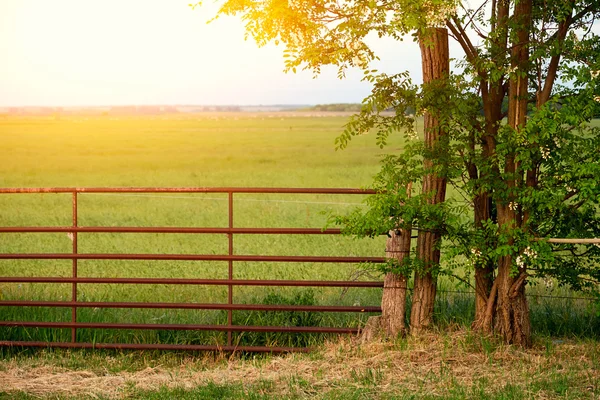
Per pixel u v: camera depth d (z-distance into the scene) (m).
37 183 35.09
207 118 183.62
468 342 6.88
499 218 6.90
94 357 7.39
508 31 6.77
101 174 40.28
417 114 6.77
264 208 21.17
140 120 157.50
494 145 6.95
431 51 7.02
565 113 6.26
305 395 5.95
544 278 6.98
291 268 11.17
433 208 6.67
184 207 22.03
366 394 5.88
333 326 7.98
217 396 6.00
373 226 6.74
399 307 7.25
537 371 6.29
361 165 44.81
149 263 12.05
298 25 6.76
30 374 6.83
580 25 6.84
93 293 9.49
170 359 7.42
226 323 8.00
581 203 6.60
